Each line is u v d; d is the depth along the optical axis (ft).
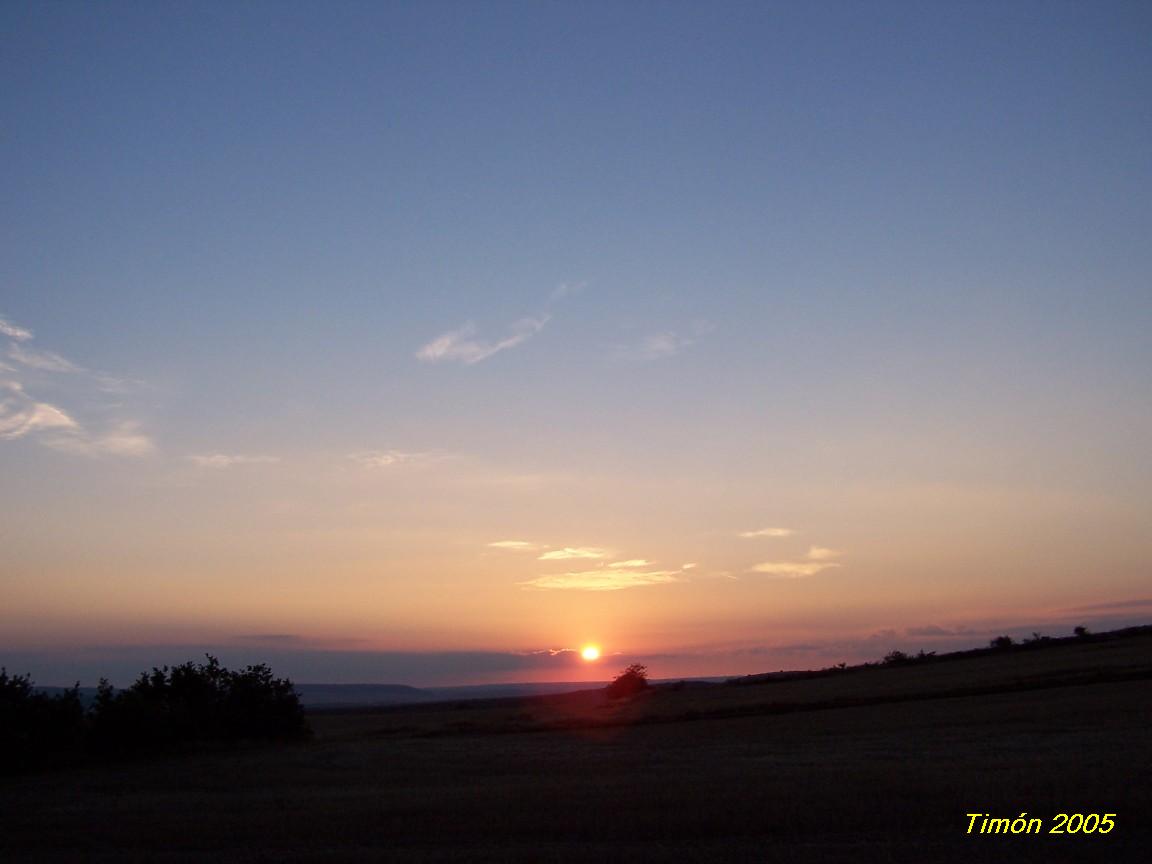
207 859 59.67
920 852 54.44
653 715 211.41
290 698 190.39
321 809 79.30
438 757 136.15
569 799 76.13
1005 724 142.00
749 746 133.18
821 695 229.45
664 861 53.42
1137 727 124.88
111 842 68.54
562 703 345.31
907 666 321.73
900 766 92.02
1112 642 315.78
